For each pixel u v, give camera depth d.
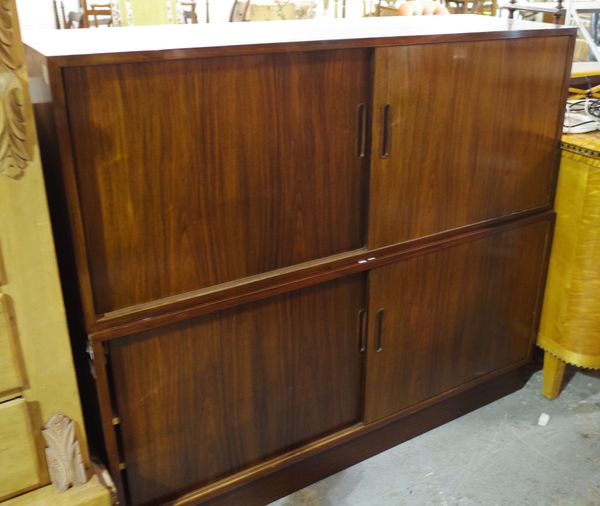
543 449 1.78
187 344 1.32
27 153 1.01
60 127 1.04
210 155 1.21
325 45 1.23
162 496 1.43
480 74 1.46
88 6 4.16
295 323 1.45
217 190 1.24
